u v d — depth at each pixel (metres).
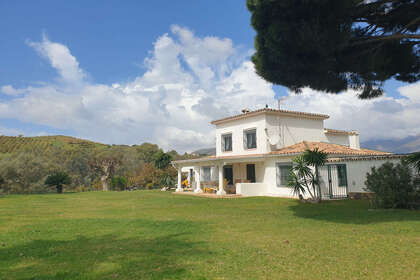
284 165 20.44
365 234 7.45
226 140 26.36
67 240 7.34
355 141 27.95
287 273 4.72
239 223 9.65
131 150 60.94
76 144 83.62
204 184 25.39
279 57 10.06
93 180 53.22
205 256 5.71
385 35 11.02
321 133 25.59
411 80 12.88
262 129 22.69
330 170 18.64
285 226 8.98
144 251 6.16
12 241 7.27
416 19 10.09
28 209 14.55
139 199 19.94
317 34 8.94
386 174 12.75
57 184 29.84
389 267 4.89
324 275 4.61
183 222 9.92
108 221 10.29
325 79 11.11
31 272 4.95
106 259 5.62
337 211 12.39
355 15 10.31
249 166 23.59
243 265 5.14
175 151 74.31
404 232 7.54
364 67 11.32
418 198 12.14
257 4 9.54
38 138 86.12
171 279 4.50
